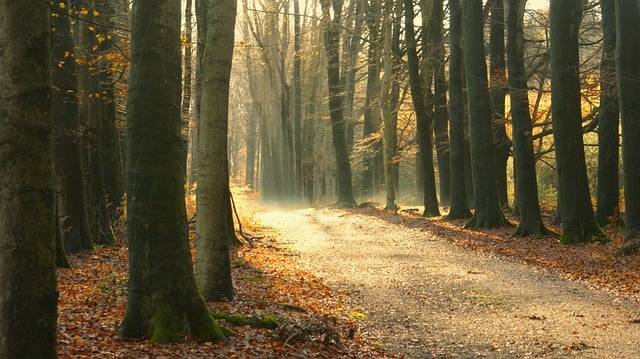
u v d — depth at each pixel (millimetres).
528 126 21375
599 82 21297
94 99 17734
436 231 23297
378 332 9820
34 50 4680
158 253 7621
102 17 16609
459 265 16328
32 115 4668
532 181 21172
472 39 24219
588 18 28219
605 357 8062
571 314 10609
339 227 26797
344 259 17750
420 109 29250
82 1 16031
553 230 22078
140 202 7617
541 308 11195
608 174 22234
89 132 18031
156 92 7555
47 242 4742
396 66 34938
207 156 10594
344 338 9102
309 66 44750
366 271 15680
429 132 29328
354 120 45281
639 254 15555
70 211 16219
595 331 9422
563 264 15602
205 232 10695
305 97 46031
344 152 37656
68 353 6793
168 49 7609
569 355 8219
